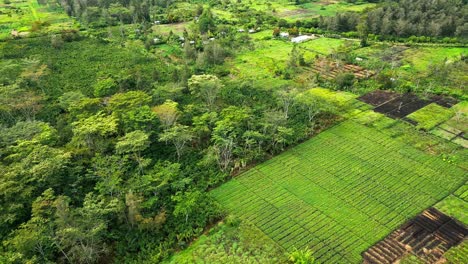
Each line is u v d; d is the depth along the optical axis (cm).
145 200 7275
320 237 6825
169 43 16075
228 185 8106
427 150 8975
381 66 12850
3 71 11712
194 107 9781
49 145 8162
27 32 16688
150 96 9806
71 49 14850
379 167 8488
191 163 8481
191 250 6650
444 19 15650
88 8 18425
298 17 19075
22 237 5934
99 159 7744
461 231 6831
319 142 9412
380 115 10381
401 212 7288
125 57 14200
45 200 6619
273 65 13638
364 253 6488
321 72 13012
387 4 17625
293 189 7962
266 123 9038
